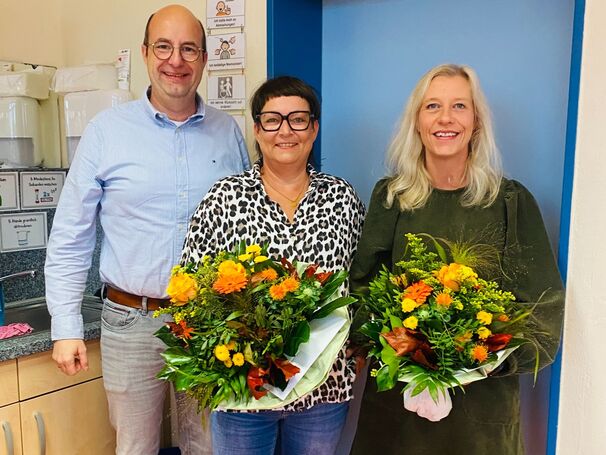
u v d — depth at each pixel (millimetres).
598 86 1403
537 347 1319
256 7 1970
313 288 1292
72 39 2432
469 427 1406
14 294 2254
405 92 1989
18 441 1782
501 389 1406
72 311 1699
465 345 1202
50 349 1807
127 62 2279
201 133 1782
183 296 1247
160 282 1691
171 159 1709
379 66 2033
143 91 2262
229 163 1836
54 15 2441
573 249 1490
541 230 1404
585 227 1451
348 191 1601
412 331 1230
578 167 1471
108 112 1739
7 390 1741
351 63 2092
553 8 1706
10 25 2311
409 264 1332
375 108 2057
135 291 1693
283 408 1503
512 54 1783
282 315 1242
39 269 2332
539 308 1339
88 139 1701
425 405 1277
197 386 1239
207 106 1865
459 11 1858
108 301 1754
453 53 1884
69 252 1694
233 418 1516
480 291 1247
